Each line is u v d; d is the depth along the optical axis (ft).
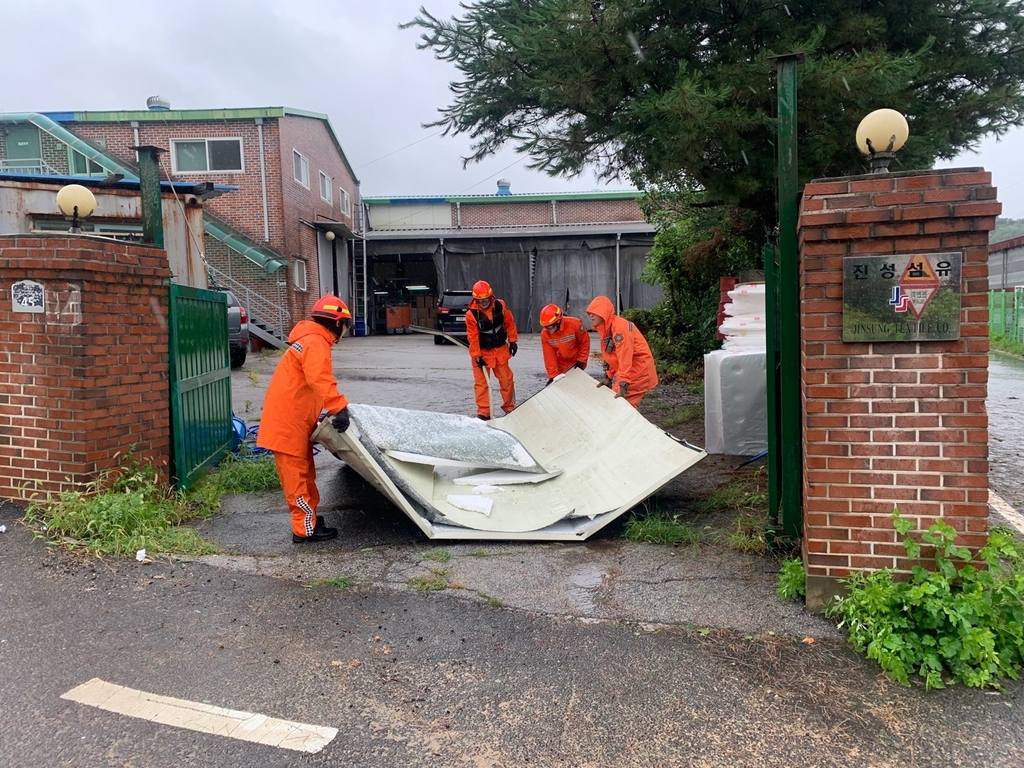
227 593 13.17
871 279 11.43
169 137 71.41
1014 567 12.67
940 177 11.14
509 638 11.51
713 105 19.90
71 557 14.57
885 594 10.97
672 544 15.66
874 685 10.15
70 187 17.25
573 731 9.15
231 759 8.57
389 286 107.45
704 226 39.22
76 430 16.65
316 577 13.96
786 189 13.17
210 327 22.34
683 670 10.54
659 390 37.88
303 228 78.28
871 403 11.69
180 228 42.68
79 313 16.43
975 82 23.93
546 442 21.68
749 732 9.11
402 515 18.06
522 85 24.45
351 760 8.59
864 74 19.35
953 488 11.51
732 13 22.77
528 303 95.81
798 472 14.33
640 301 95.14
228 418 24.14
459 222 108.17
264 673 10.45
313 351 15.08
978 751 8.71
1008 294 77.56
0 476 17.22
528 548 15.58
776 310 14.80
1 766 8.32
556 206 107.55
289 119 73.77
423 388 39.65
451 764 8.54
